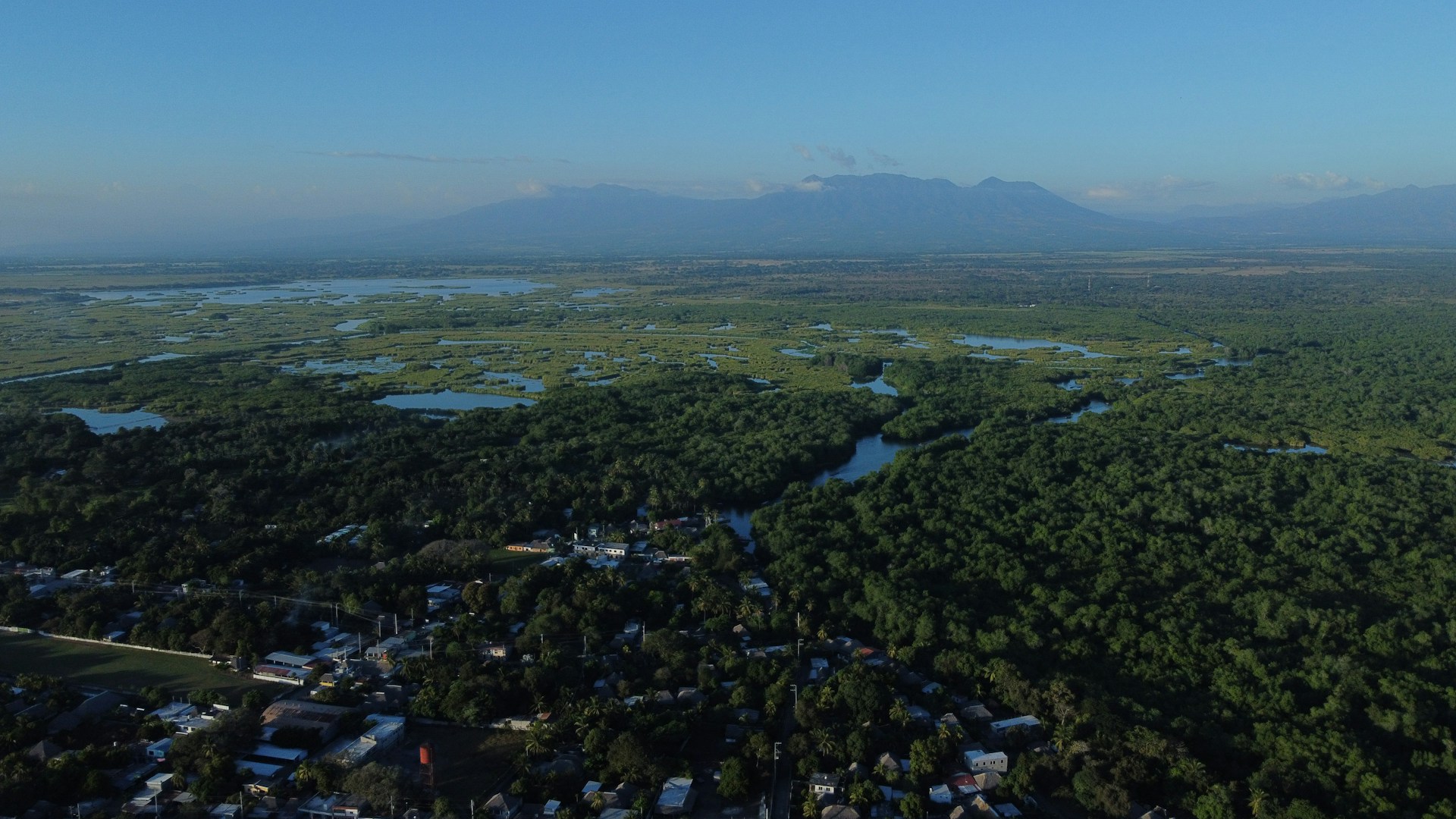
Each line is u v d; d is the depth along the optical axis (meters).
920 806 125.94
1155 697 152.12
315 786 131.62
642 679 161.12
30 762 134.88
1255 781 127.44
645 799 127.81
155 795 129.50
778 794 132.88
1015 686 151.12
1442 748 136.38
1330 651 165.38
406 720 149.38
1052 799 131.62
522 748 142.62
